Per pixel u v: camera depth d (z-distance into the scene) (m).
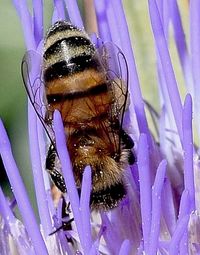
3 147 0.08
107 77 0.08
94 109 0.08
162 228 0.08
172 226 0.08
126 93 0.08
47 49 0.08
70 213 0.08
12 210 0.08
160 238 0.08
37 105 0.08
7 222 0.08
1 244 0.08
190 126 0.08
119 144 0.08
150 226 0.07
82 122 0.08
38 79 0.08
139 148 0.07
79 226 0.07
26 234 0.08
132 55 0.08
